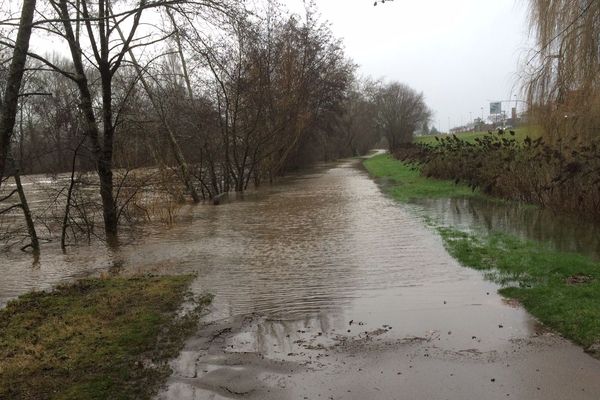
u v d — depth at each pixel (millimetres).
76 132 13125
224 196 23516
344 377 4691
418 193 19219
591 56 11797
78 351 5309
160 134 21031
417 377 4633
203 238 12578
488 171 16875
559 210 12430
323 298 7086
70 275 9414
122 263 10188
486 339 5391
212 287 7844
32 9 5371
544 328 5598
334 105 42281
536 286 6922
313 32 29875
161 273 8977
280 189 25906
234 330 5969
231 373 4832
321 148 58219
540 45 13375
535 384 4402
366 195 20422
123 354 5238
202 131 23797
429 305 6574
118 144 15680
